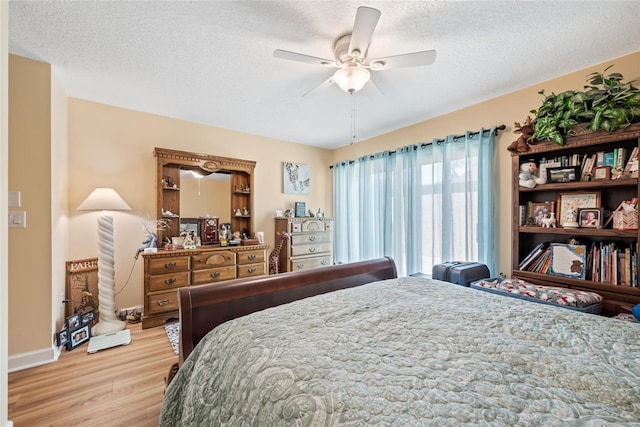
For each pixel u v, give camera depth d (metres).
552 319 1.16
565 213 2.16
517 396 0.67
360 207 4.25
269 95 2.75
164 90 2.64
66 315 2.62
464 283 2.39
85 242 2.86
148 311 2.77
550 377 0.76
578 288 2.04
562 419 0.59
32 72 2.12
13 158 2.06
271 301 1.55
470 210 2.92
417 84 2.50
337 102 2.91
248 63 2.18
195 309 1.31
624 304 1.82
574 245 2.12
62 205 2.55
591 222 2.01
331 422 0.61
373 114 3.26
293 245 4.06
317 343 0.96
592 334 1.02
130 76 2.37
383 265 2.17
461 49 1.98
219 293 1.39
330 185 4.93
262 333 1.05
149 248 2.94
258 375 0.83
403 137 3.74
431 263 3.32
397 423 0.58
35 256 2.12
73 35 1.83
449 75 2.35
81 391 1.77
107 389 1.79
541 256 2.30
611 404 0.65
